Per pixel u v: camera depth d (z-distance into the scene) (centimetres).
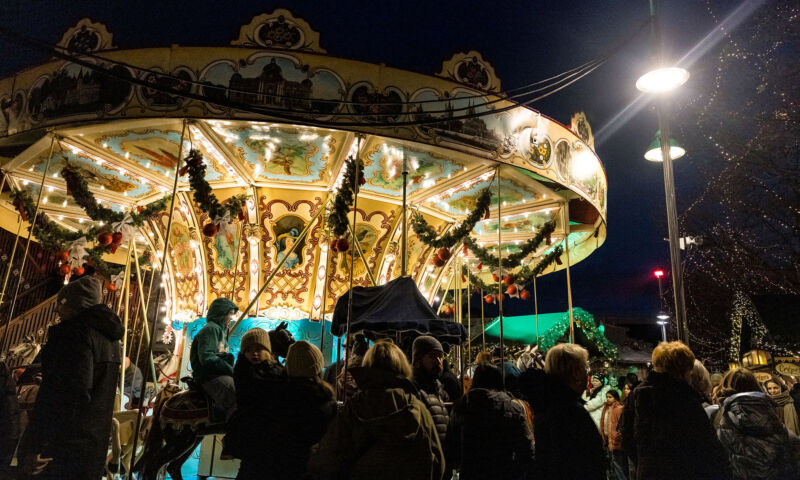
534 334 1859
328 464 349
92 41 796
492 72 909
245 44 785
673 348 415
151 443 593
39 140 872
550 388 401
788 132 945
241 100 761
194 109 751
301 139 884
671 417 390
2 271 1692
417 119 818
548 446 386
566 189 1117
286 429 394
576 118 1070
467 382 973
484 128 884
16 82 855
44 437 387
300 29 796
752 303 1334
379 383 355
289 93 776
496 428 425
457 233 993
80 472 395
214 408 595
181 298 1152
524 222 1327
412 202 1145
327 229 1073
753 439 439
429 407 448
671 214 816
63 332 414
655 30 854
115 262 1512
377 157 938
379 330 684
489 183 1045
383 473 335
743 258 1386
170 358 1095
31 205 966
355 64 802
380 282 1148
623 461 798
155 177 1040
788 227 1096
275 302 1088
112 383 437
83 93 788
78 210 1230
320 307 1089
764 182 1062
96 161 957
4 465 446
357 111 790
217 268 1102
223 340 647
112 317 441
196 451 980
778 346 1270
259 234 1080
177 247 1141
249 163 984
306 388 407
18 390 619
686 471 376
